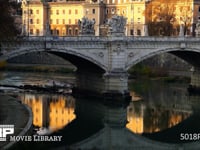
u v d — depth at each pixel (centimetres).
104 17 17150
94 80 9106
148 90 10412
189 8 14538
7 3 6094
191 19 14425
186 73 12369
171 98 9431
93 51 8319
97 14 16850
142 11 16000
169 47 8881
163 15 13988
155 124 7262
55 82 11056
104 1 17288
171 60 12925
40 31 17562
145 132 6825
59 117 7444
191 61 10144
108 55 8469
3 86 10369
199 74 10069
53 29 17662
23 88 10162
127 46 8556
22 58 15750
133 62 8656
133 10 16288
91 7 16888
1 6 5934
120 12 16812
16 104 7162
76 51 8144
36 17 17600
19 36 7112
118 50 8444
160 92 10138
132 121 7450
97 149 5856
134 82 11819
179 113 8062
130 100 8638
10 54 7425
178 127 7100
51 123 6950
